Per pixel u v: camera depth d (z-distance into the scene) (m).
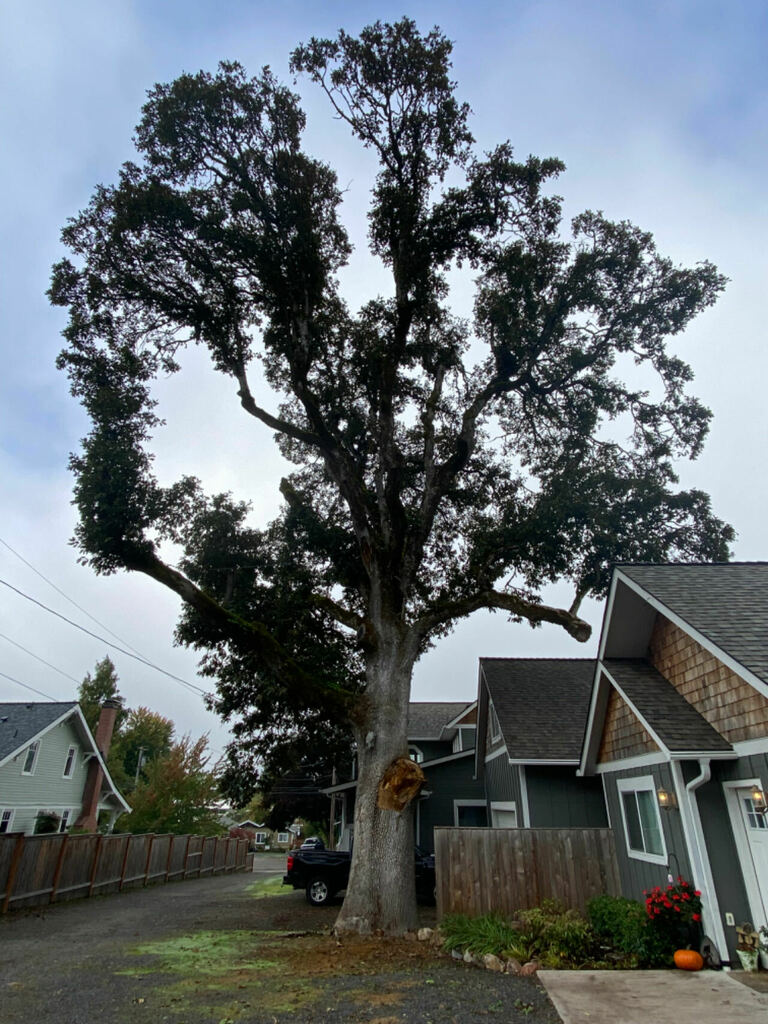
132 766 52.03
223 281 13.45
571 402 14.91
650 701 8.74
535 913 8.16
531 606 11.76
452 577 14.33
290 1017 5.22
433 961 7.50
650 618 10.15
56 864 13.73
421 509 13.36
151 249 12.78
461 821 18.58
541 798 12.74
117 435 11.73
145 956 7.86
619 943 7.52
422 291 14.02
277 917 11.97
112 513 10.71
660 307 13.68
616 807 10.02
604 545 12.31
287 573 15.56
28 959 7.72
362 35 13.03
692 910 7.20
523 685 16.39
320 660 15.34
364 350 14.66
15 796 21.75
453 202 13.37
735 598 8.88
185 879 21.81
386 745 10.35
